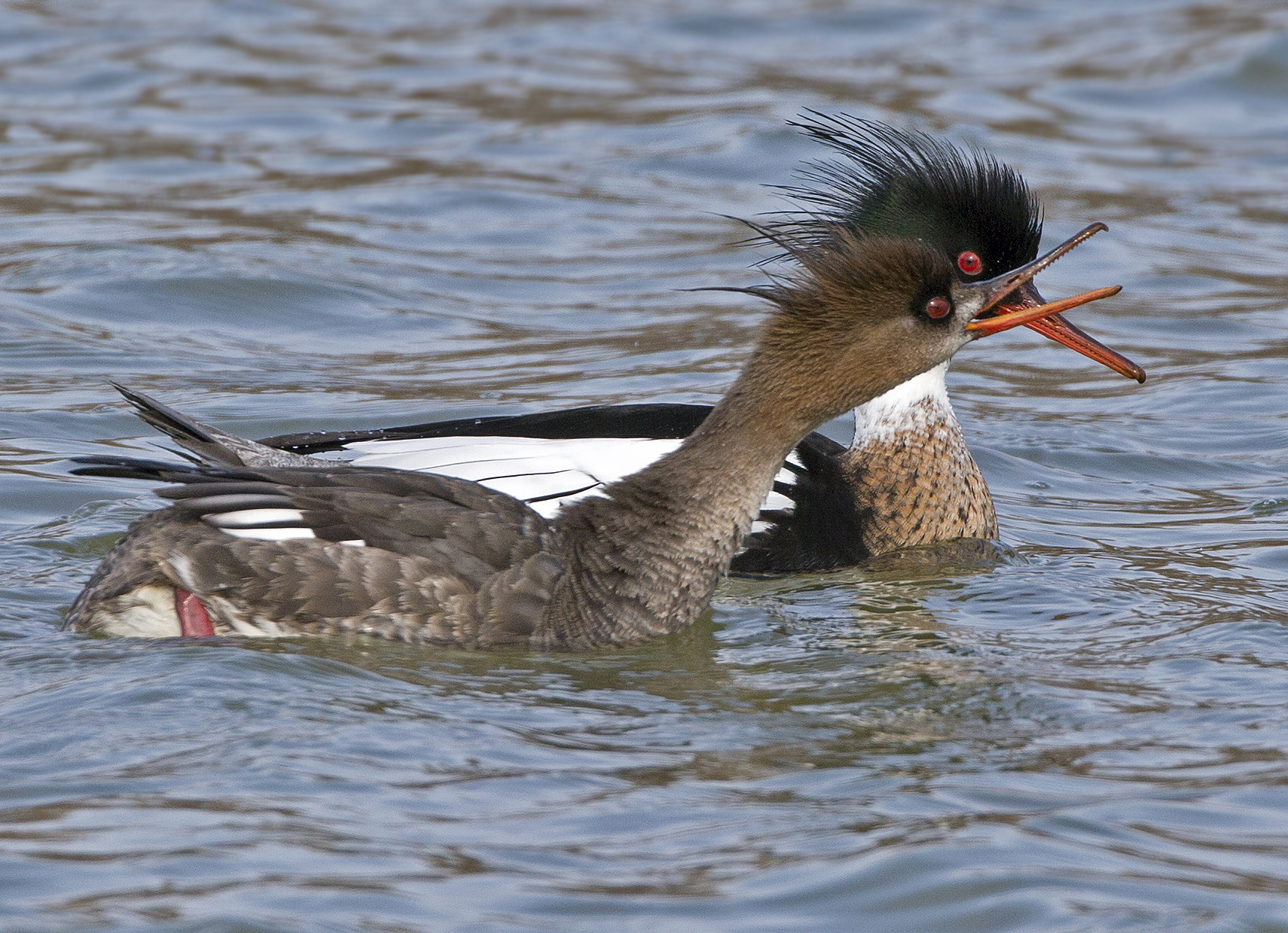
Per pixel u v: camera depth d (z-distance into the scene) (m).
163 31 30.80
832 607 12.00
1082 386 18.41
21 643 10.28
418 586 10.34
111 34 30.48
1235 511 14.55
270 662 9.83
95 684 9.41
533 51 30.22
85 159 24.41
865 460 13.91
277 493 10.32
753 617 11.69
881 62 29.61
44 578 11.92
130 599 10.36
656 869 7.55
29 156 24.36
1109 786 8.54
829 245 12.98
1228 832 8.02
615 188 24.16
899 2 33.06
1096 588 12.38
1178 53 29.94
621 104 27.50
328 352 18.34
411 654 10.32
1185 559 13.23
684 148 25.38
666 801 8.23
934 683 10.13
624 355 18.36
